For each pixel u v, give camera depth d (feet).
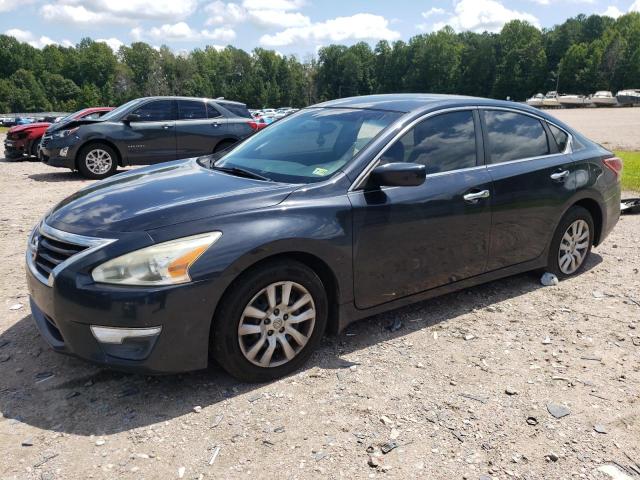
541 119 15.79
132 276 9.56
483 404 10.38
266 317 10.76
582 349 12.55
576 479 8.51
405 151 12.66
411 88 457.68
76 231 10.25
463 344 12.71
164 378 11.12
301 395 10.61
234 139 41.01
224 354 10.38
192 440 9.29
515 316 14.23
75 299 9.62
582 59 367.45
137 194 11.41
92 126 37.55
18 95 437.99
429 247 12.87
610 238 21.56
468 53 439.22
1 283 16.22
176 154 39.58
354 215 11.56
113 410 10.10
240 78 503.61
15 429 9.53
